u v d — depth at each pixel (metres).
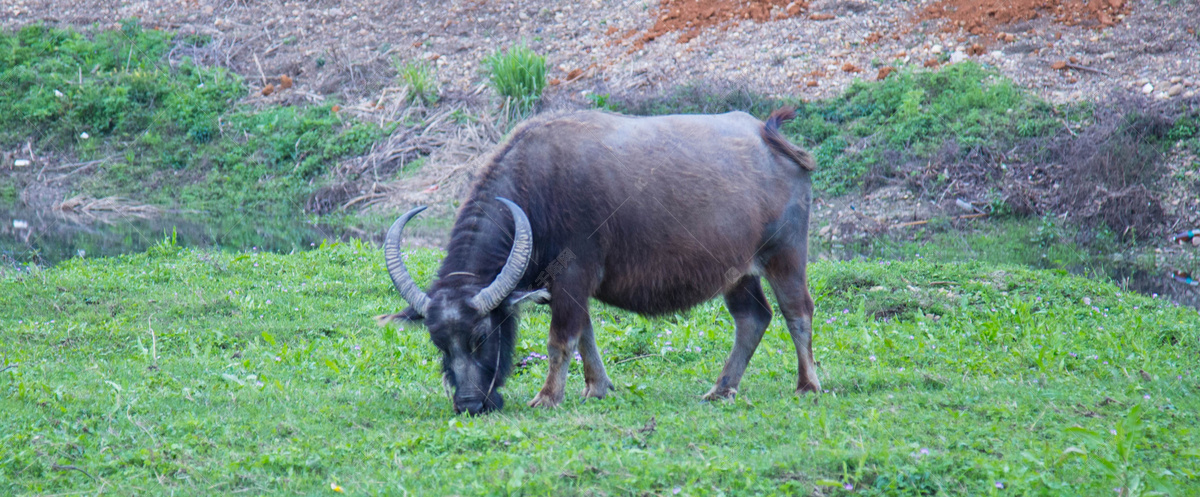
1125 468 10.78
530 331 20.95
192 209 49.97
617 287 15.96
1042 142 42.56
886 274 25.86
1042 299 23.72
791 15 56.19
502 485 10.70
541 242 15.21
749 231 16.45
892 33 53.00
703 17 57.50
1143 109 42.03
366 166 50.66
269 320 22.05
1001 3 52.41
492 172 15.50
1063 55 48.12
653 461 11.31
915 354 18.97
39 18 66.25
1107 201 38.62
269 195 50.56
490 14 62.47
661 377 18.03
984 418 13.68
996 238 38.12
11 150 56.41
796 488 10.59
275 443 12.90
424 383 17.12
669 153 15.94
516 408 15.12
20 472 11.72
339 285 25.30
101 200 51.00
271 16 65.56
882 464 11.12
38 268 28.95
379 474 11.51
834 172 44.53
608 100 50.12
